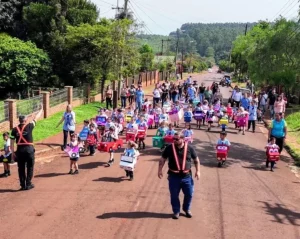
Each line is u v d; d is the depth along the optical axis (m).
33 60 29.03
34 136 17.06
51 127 19.27
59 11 32.66
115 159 14.05
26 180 10.73
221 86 59.19
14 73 28.23
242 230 8.46
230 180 12.09
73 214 9.02
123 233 8.06
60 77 31.45
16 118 18.78
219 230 8.38
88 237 7.86
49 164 13.32
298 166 14.52
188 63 112.88
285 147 17.61
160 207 9.54
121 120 18.47
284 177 12.89
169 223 8.60
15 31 34.34
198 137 18.72
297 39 21.09
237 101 25.55
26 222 8.57
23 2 34.97
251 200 10.42
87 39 29.11
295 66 22.38
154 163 13.64
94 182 11.42
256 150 16.77
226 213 9.38
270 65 26.42
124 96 26.78
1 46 28.44
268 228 8.66
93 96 29.27
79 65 30.14
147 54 58.84
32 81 29.64
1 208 9.36
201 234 8.14
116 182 11.46
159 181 11.65
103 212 9.15
